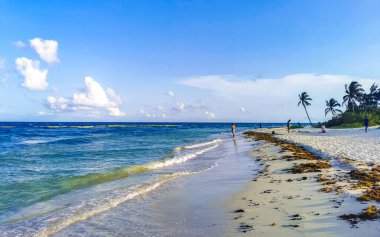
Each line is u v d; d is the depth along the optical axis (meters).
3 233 8.61
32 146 39.16
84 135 68.88
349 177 13.60
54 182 15.94
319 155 22.09
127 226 8.98
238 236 7.62
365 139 34.06
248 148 33.28
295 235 7.36
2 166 21.88
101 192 13.47
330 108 111.75
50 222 9.47
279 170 17.02
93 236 8.30
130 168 19.80
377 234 7.05
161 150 33.12
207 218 9.34
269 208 9.80
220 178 16.11
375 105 98.06
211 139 54.25
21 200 12.39
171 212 10.24
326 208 9.26
